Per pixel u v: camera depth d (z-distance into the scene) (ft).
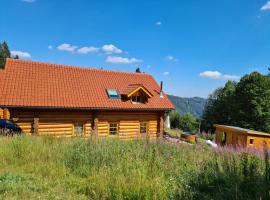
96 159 26.58
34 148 30.66
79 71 80.79
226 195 17.83
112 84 82.48
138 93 79.87
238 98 170.81
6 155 28.25
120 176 20.52
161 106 83.30
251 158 23.00
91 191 19.67
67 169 25.58
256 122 161.17
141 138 37.14
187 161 27.84
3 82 64.34
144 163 24.66
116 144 31.45
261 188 16.92
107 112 74.59
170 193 18.11
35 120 63.77
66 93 70.54
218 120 189.06
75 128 70.28
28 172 24.27
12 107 60.44
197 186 20.58
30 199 17.75
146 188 18.16
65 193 19.45
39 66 74.33
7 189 19.04
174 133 116.67
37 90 66.85
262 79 162.09
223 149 35.01
